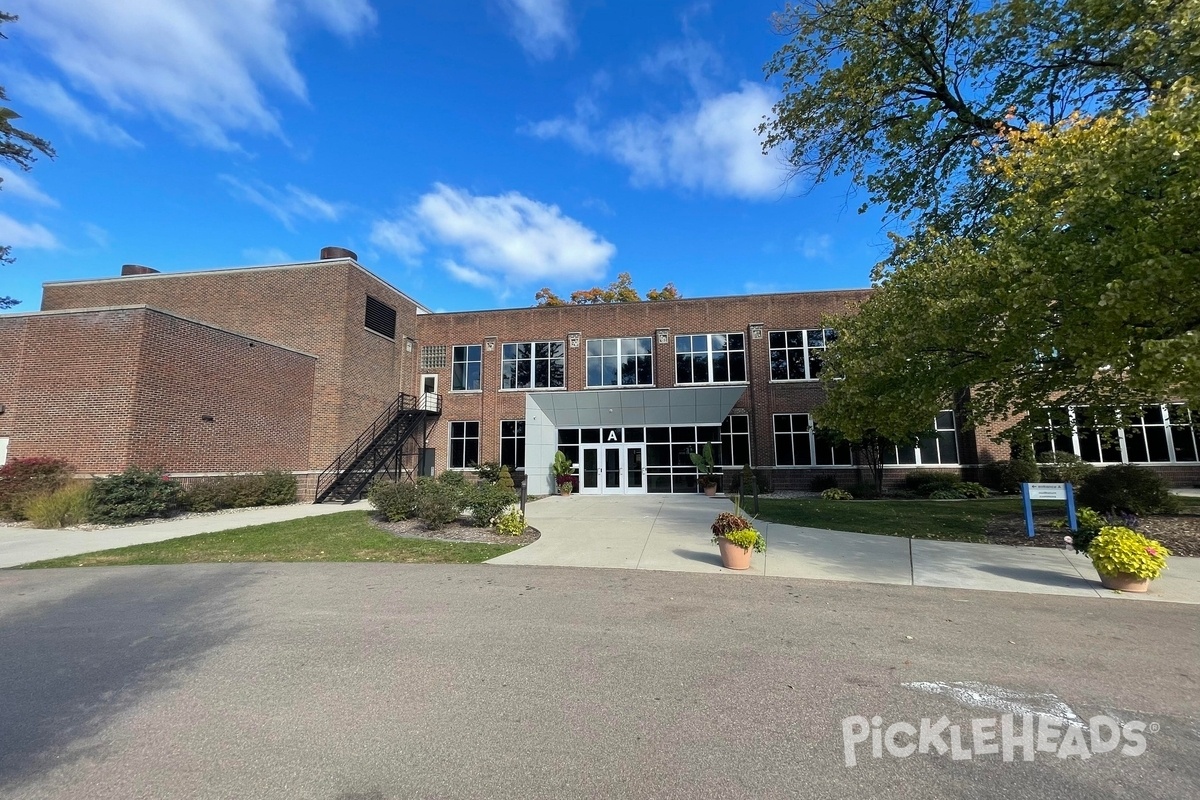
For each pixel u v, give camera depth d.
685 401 26.50
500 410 28.84
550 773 3.31
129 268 27.92
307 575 8.87
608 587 8.01
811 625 6.19
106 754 3.54
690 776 3.28
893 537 11.73
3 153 21.09
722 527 9.43
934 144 14.77
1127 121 9.18
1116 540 7.79
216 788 3.16
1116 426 12.04
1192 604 7.01
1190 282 7.65
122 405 16.78
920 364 11.40
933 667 4.96
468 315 30.02
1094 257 8.18
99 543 11.93
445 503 13.51
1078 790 3.15
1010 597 7.38
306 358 23.92
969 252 10.54
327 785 3.19
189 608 6.96
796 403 25.92
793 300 26.77
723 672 4.85
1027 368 11.35
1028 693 4.43
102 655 5.33
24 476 15.73
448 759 3.47
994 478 22.48
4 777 3.28
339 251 27.33
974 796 3.08
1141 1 9.55
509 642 5.64
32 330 17.72
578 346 28.56
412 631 6.01
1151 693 4.43
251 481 19.55
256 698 4.38
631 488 26.77
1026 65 13.49
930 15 13.89
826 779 3.24
